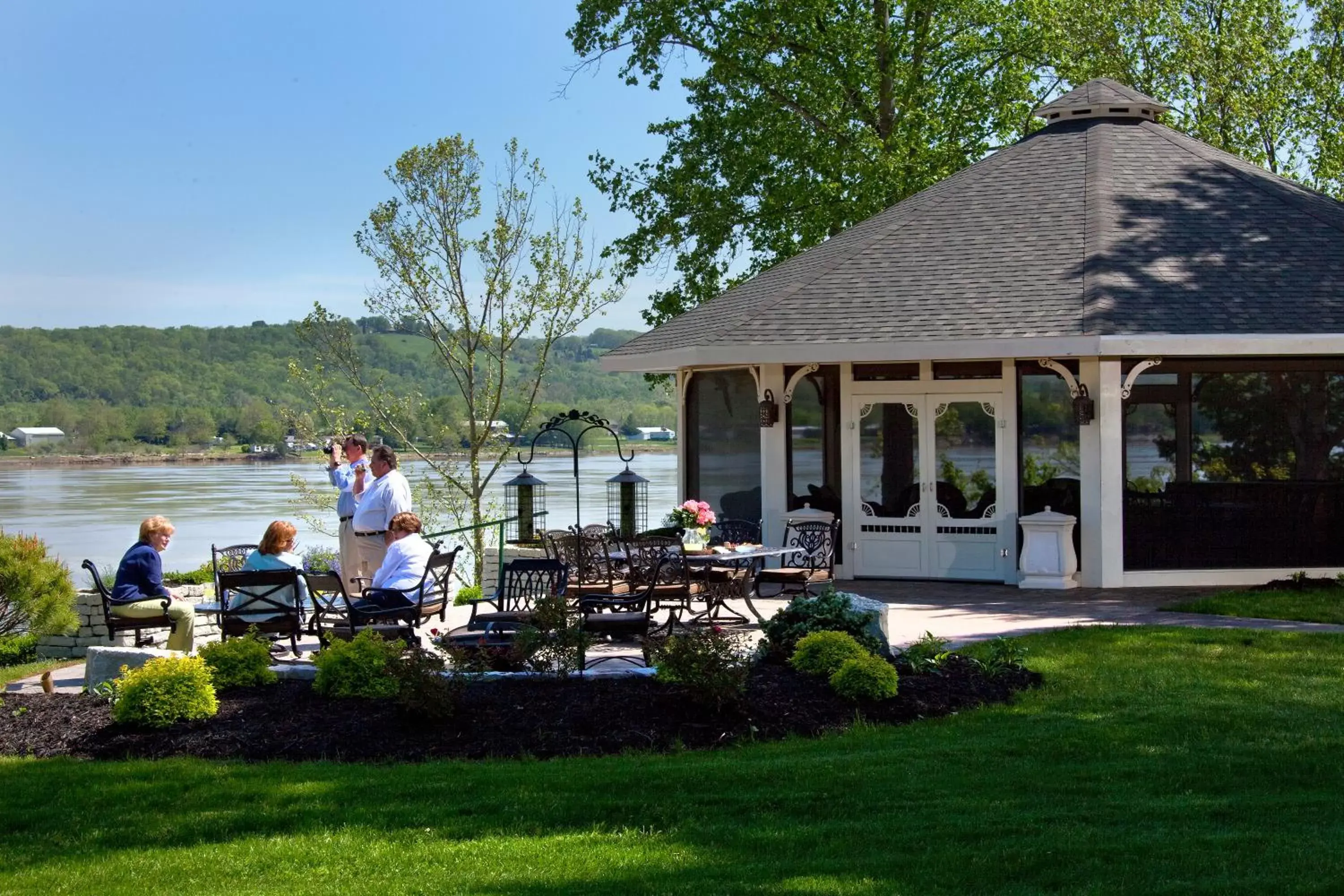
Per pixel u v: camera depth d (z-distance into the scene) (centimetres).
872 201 2789
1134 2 3077
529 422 2791
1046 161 1916
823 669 962
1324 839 619
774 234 2964
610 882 581
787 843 634
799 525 1534
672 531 1381
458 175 2716
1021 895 552
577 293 2753
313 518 2841
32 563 1398
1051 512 1603
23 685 1100
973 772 758
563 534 1380
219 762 828
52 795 752
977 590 1600
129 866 627
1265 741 822
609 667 1055
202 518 3984
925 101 2962
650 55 2905
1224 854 597
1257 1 3141
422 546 1173
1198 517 1612
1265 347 1512
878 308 1664
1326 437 1616
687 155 2962
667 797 721
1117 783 733
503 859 623
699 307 2136
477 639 1083
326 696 943
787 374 1741
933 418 1691
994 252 1722
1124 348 1508
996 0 2928
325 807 716
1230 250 1672
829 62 2923
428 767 800
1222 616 1345
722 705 885
